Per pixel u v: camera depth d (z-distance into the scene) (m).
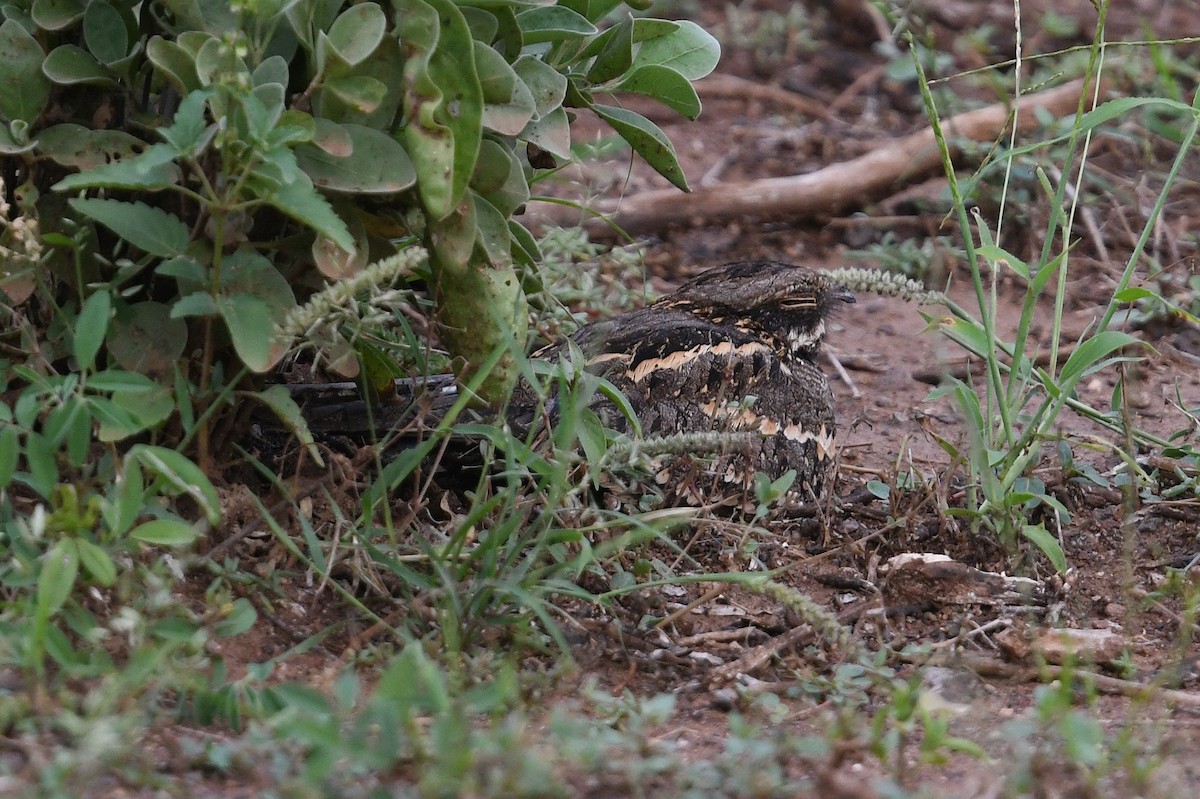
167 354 7.41
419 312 9.37
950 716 6.42
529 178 8.98
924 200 14.77
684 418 9.41
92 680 6.09
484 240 7.76
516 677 6.68
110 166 6.66
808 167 15.81
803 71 17.64
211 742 5.75
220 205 6.68
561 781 5.49
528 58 7.88
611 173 14.97
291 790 5.10
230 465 7.88
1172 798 5.59
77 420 6.63
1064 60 16.33
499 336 7.95
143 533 6.34
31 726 5.61
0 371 7.31
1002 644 7.75
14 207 7.60
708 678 7.31
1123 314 13.14
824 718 6.58
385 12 7.29
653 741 6.21
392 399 8.73
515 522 7.21
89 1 7.32
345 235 6.59
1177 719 6.95
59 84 7.44
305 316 6.87
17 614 6.31
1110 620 8.34
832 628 7.06
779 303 10.70
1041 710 5.94
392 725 5.29
